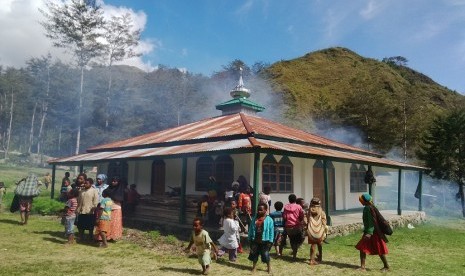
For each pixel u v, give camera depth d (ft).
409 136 122.01
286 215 29.30
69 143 247.50
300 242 28.91
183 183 41.34
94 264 25.96
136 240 35.86
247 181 44.91
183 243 34.37
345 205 60.49
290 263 27.84
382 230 26.11
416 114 125.49
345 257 30.50
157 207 47.19
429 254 33.45
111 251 30.71
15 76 286.66
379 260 29.84
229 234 28.17
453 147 80.43
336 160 43.50
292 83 337.93
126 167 64.54
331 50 442.91
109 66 172.14
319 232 27.40
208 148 39.68
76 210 34.14
